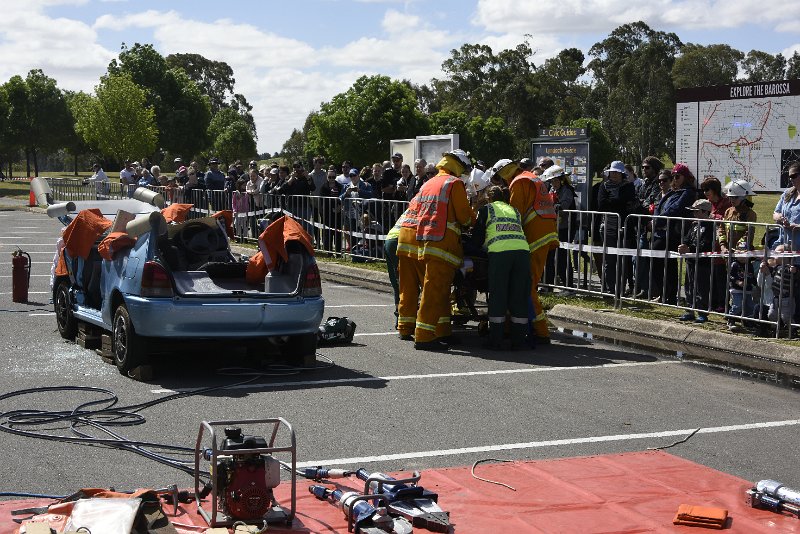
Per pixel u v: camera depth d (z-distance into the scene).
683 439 6.98
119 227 9.38
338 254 18.34
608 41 87.62
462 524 5.16
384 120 64.81
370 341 10.92
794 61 76.31
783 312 10.38
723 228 11.00
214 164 22.95
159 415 7.44
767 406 8.02
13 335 10.80
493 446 6.73
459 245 10.52
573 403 8.03
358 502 5.07
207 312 8.45
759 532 5.07
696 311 11.64
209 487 5.44
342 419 7.40
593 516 5.30
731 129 21.86
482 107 88.50
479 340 11.10
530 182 10.78
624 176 12.92
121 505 4.77
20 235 25.11
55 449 6.51
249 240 21.30
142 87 80.38
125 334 8.66
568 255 13.46
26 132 84.31
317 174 19.20
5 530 4.83
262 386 8.49
